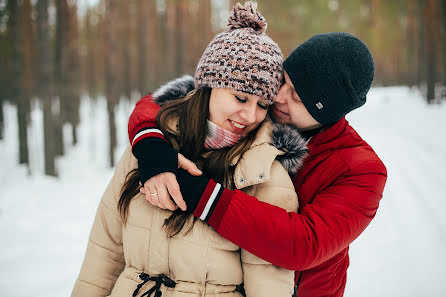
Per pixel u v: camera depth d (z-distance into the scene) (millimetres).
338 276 1269
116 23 8688
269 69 1041
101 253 1223
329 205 1040
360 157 1158
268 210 943
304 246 922
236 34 1054
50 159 7582
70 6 10625
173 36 15789
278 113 1243
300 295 1243
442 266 3379
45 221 4816
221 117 1057
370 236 4129
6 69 15391
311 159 1220
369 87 1216
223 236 952
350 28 24906
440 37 18547
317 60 1123
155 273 1045
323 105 1154
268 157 1016
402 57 34031
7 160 9281
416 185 5961
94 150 11195
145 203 1069
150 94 1354
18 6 8766
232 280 1028
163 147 1007
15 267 3447
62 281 3203
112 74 8766
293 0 18328
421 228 4285
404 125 13094
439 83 19719
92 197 6121
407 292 2982
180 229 985
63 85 10930
